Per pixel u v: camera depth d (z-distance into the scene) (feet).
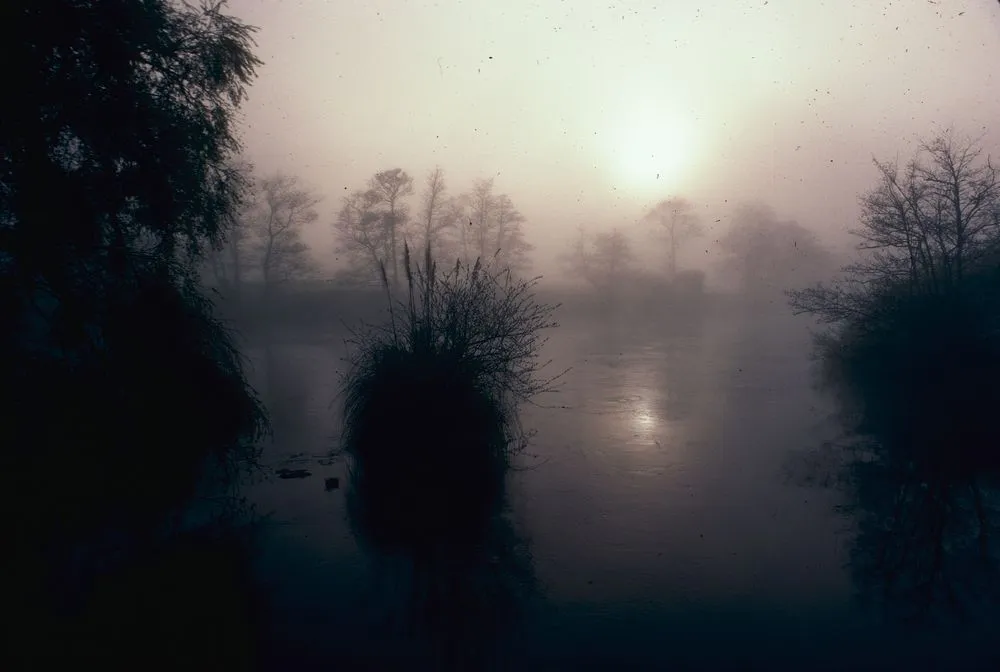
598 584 16.74
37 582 16.75
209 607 15.51
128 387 24.79
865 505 22.57
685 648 13.55
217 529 20.79
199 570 17.62
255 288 131.54
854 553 18.53
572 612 15.24
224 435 27.43
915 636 13.96
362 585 16.78
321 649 13.65
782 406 40.42
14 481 20.43
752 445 30.99
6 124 24.48
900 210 51.70
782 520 21.25
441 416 28.94
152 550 19.16
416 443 28.89
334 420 37.50
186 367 26.58
